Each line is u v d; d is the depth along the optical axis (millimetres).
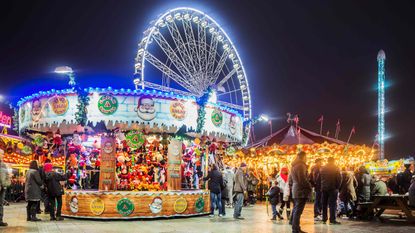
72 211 11812
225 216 12891
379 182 12203
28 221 11141
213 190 12523
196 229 9703
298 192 8602
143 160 12727
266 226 10328
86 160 13406
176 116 12219
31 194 11047
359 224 10750
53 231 9289
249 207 17234
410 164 13258
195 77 21250
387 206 11297
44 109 12281
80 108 11461
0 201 10008
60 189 11445
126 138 11898
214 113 13492
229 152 16219
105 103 11695
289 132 20609
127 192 11586
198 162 14406
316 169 11766
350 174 11836
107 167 11719
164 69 20656
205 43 22125
